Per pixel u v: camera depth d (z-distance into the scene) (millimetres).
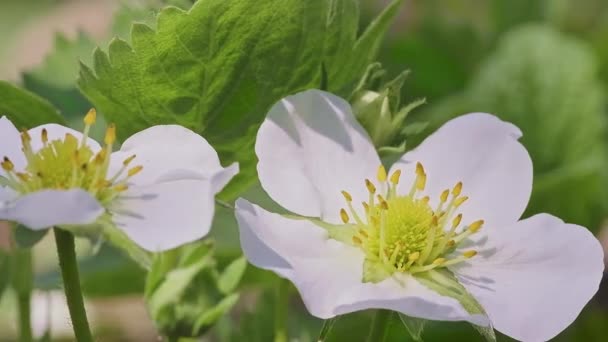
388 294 171
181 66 178
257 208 171
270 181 175
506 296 173
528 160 182
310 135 178
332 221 176
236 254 209
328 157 178
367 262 174
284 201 175
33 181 170
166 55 177
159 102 180
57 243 167
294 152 177
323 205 177
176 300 183
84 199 160
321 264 173
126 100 180
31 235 164
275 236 171
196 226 165
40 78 209
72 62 210
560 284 173
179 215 167
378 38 184
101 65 177
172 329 184
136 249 167
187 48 177
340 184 178
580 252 174
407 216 177
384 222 175
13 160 173
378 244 176
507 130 183
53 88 209
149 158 172
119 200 168
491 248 177
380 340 172
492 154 182
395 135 183
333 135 179
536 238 176
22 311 194
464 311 168
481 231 179
